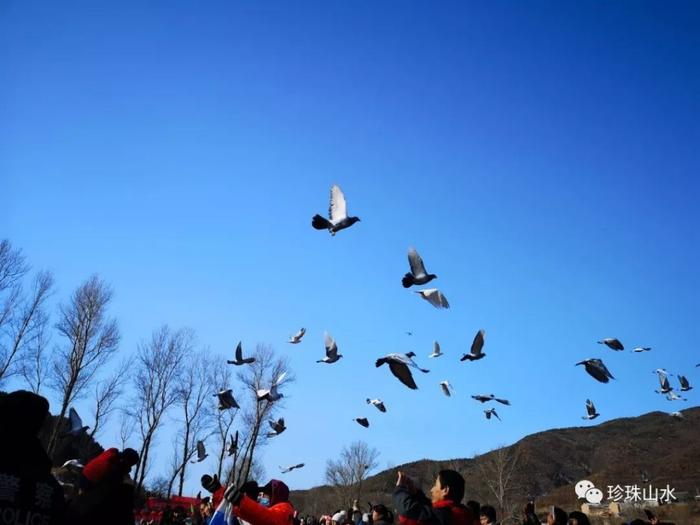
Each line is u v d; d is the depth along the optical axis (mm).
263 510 6695
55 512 4469
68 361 35688
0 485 4184
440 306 12188
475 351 14617
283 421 17578
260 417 42188
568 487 73375
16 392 4527
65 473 12484
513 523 59688
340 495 75062
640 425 103750
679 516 48781
